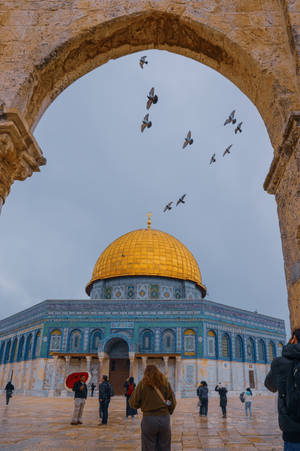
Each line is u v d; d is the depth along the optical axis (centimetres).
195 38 822
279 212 739
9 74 730
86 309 3944
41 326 3944
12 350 4456
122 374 3756
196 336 3766
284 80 723
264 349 4378
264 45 763
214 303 4022
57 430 1144
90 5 809
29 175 768
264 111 793
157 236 4875
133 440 966
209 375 3659
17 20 796
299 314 633
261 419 1565
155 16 798
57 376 3625
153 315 3884
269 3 811
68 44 775
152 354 3591
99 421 1416
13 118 668
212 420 1523
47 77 781
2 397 3412
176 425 1341
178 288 4556
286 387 355
